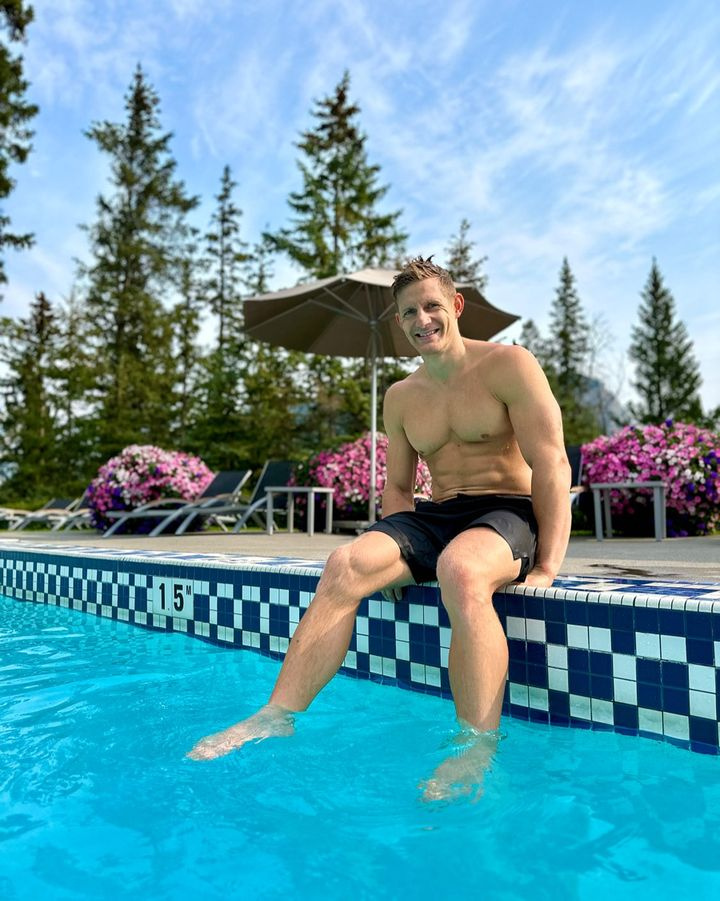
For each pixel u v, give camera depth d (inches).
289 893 45.3
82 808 58.7
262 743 71.7
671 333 1587.1
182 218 1063.6
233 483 363.3
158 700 92.9
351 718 83.4
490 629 71.0
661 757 70.7
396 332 341.4
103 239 1000.9
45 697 94.3
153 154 1031.0
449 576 72.9
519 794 61.5
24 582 195.2
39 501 884.0
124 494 365.7
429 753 71.9
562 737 77.4
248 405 790.5
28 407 1050.7
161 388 954.7
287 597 117.9
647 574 113.8
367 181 872.9
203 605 135.6
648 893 45.2
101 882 46.9
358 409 796.0
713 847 51.7
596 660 76.5
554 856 50.4
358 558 80.6
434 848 51.6
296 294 301.3
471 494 90.6
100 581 164.9
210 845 52.2
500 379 87.2
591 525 300.2
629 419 1518.2
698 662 68.9
